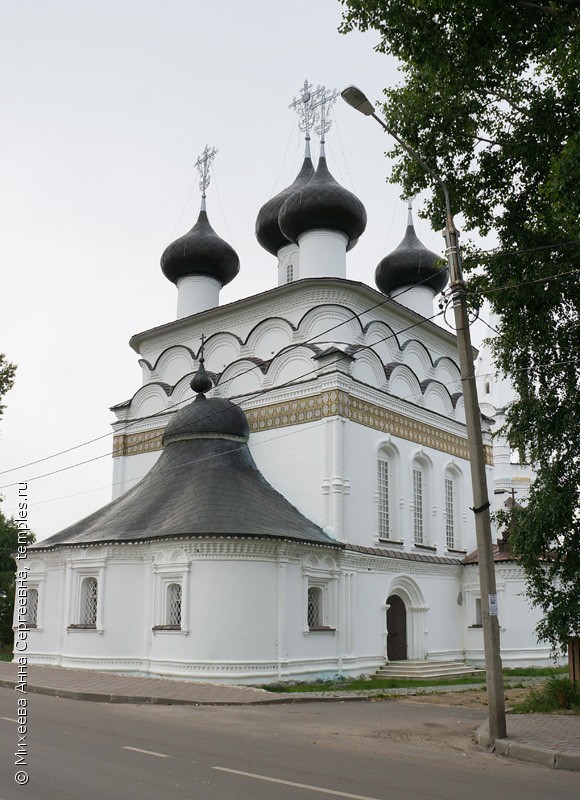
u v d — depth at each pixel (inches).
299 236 1237.1
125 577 920.3
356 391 1040.2
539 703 655.1
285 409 1055.6
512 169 669.3
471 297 676.7
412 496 1138.0
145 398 1269.7
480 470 520.1
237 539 861.8
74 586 946.1
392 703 730.8
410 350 1216.8
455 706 707.4
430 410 1200.8
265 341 1151.6
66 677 831.7
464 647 1196.5
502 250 675.4
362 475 1031.0
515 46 599.8
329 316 1085.1
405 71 690.2
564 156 527.2
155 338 1341.0
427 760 429.4
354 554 986.1
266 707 668.7
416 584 1111.6
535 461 698.2
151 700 676.1
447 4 570.9
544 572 697.0
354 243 1268.5
